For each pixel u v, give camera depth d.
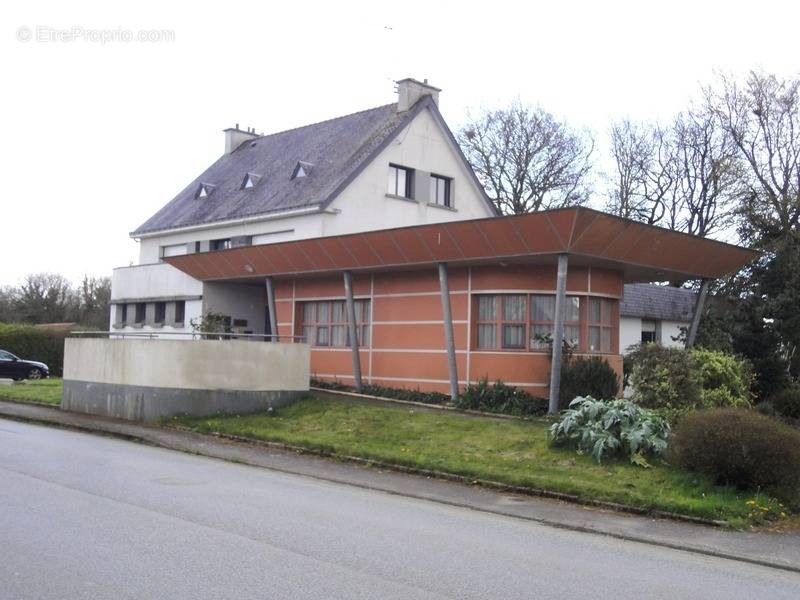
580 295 20.31
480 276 20.73
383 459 13.85
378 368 23.17
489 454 14.04
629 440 12.96
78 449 14.59
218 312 29.38
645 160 44.06
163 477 11.86
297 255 23.44
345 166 29.17
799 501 11.07
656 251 19.55
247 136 39.31
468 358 20.81
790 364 23.27
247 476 12.58
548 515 10.53
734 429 11.29
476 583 6.84
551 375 18.64
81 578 6.46
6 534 7.85
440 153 31.55
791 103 35.81
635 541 9.38
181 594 6.12
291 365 19.50
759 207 27.97
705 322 24.11
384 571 7.05
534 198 43.78
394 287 22.89
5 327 39.25
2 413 19.94
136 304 33.69
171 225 34.09
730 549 8.98
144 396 18.72
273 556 7.36
